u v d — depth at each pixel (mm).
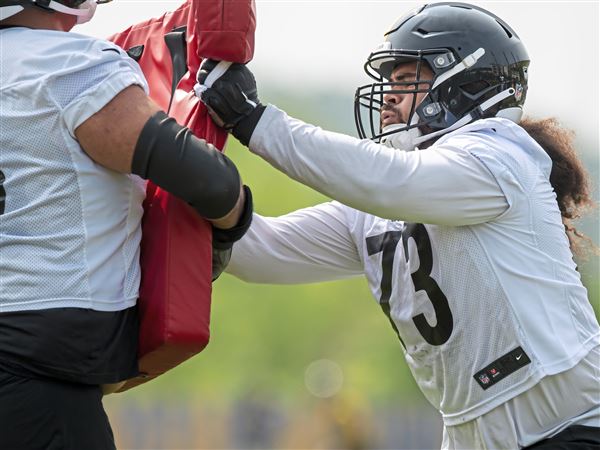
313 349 64812
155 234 11016
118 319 10688
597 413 12359
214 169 10570
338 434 54844
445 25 13258
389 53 13266
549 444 12164
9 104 10406
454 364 12555
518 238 12414
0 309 10281
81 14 11031
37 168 10336
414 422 63000
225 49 11242
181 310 10828
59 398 10359
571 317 12453
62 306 10289
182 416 61281
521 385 12211
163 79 12195
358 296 66125
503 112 13461
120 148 10367
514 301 12250
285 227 14008
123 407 60812
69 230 10375
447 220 12148
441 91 13133
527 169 12594
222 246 11375
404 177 11883
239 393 63125
